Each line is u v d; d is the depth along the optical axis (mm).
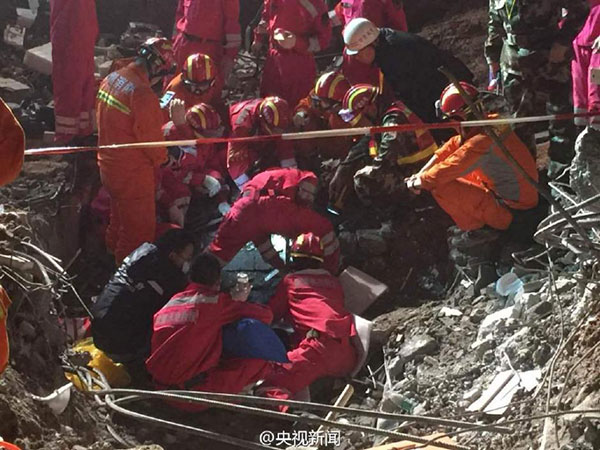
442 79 8734
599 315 5840
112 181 8031
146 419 4879
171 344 6660
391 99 9047
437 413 6391
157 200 8562
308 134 5887
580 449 4922
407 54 8703
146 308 7121
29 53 11023
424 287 8109
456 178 7430
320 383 7141
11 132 3502
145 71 7949
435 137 8758
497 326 6844
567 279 6879
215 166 9266
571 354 5887
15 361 5602
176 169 8648
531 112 8031
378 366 7258
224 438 4777
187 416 6773
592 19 6836
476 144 7270
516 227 7629
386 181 8391
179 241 7270
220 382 6719
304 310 7215
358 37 8703
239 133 8719
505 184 7434
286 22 9695
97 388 6375
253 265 8289
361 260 8359
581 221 5688
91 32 9211
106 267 8633
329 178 9273
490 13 8547
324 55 11844
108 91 7918
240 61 11844
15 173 3559
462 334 7191
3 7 11969
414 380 6770
